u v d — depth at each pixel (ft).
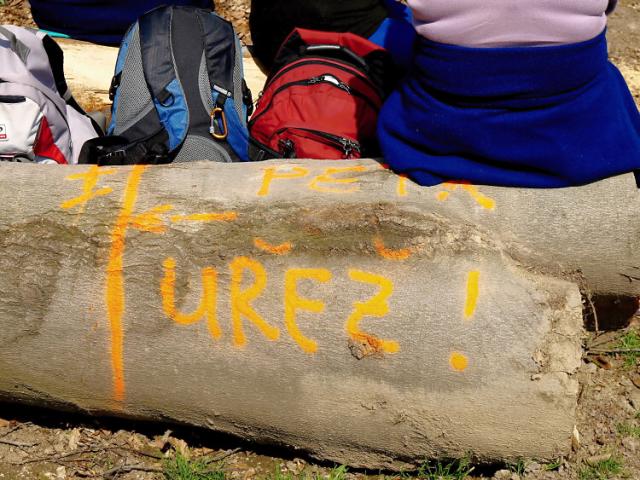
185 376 7.09
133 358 7.11
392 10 10.71
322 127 8.94
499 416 6.77
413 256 6.88
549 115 7.24
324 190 7.29
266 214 7.11
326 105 9.00
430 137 7.47
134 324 7.05
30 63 9.07
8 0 13.30
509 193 7.30
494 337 6.70
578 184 7.28
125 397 7.30
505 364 6.70
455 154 7.47
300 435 7.20
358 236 6.95
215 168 7.61
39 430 7.79
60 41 11.17
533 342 6.68
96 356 7.14
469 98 7.29
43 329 7.13
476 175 7.34
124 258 7.06
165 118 8.75
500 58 7.10
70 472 7.50
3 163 7.71
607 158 7.24
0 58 8.79
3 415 7.91
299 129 8.94
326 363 6.88
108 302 7.05
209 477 7.36
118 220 7.14
